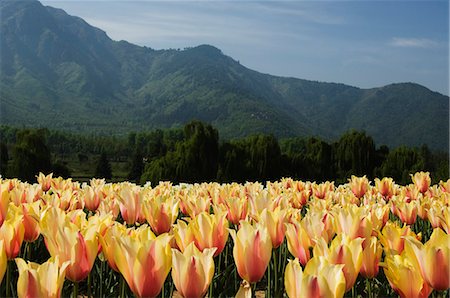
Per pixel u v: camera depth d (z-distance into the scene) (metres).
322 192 8.43
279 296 4.14
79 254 3.00
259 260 3.10
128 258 2.68
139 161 75.19
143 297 2.66
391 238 3.66
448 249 2.80
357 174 45.38
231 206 5.14
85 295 5.24
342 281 2.40
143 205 4.44
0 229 3.42
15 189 6.12
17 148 47.22
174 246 3.76
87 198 6.17
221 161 42.16
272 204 5.29
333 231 4.12
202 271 2.72
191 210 5.41
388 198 8.51
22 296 2.45
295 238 3.63
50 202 5.60
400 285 2.84
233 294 4.96
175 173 40.19
